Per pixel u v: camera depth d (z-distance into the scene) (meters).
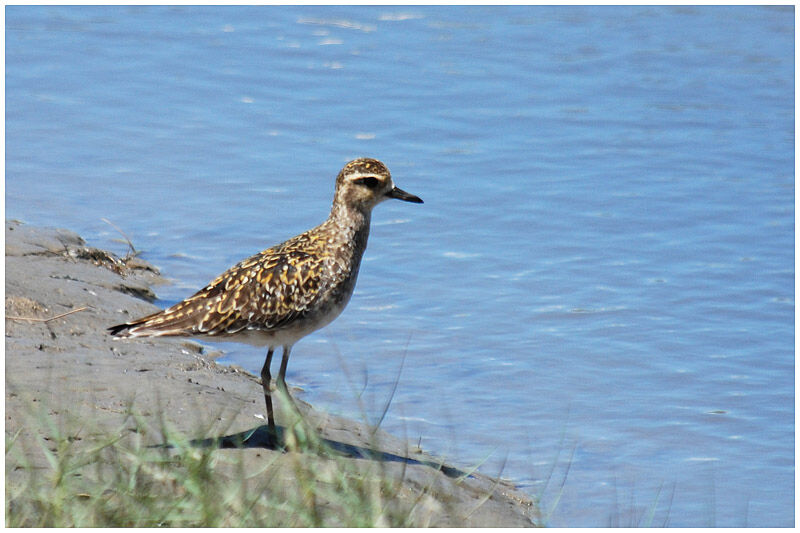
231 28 27.59
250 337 11.86
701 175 20.48
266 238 18.23
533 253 17.91
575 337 15.51
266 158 21.06
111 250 17.45
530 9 28.95
